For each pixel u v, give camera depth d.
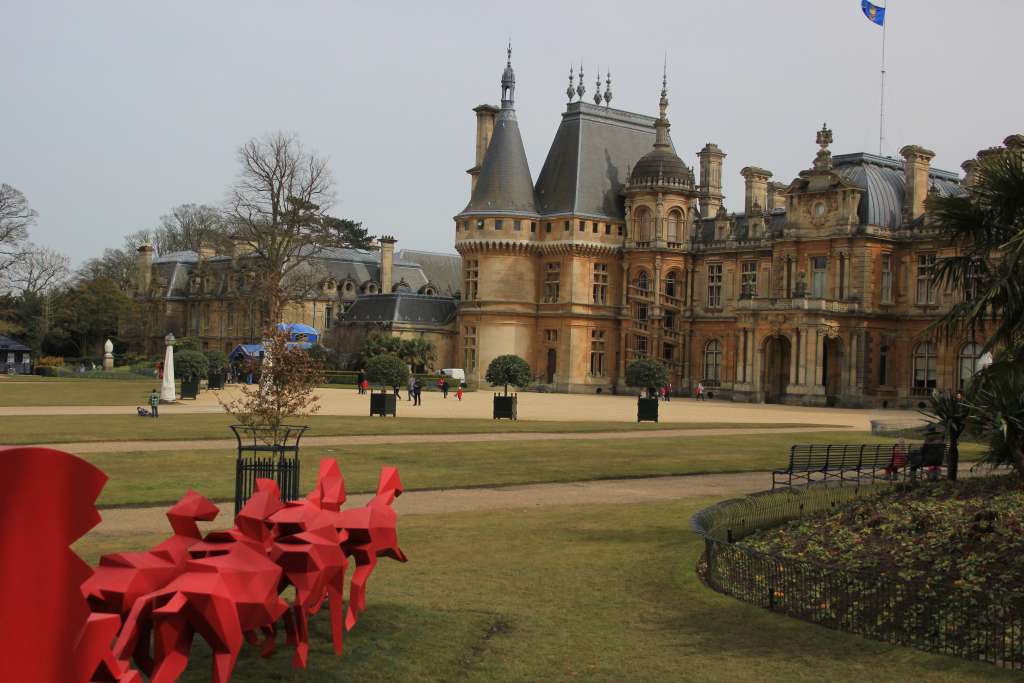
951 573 17.22
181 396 71.75
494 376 98.75
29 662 7.82
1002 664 13.91
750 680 13.44
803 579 16.84
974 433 24.75
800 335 92.94
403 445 41.72
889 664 13.98
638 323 111.56
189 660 13.84
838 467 33.12
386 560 20.36
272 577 11.87
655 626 15.87
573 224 110.38
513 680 13.42
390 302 122.62
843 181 94.12
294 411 27.66
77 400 67.25
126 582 10.98
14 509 7.76
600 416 65.69
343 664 13.85
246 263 126.00
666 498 29.30
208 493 27.67
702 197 118.94
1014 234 23.38
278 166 91.50
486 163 115.06
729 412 75.75
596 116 116.56
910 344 93.56
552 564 20.05
